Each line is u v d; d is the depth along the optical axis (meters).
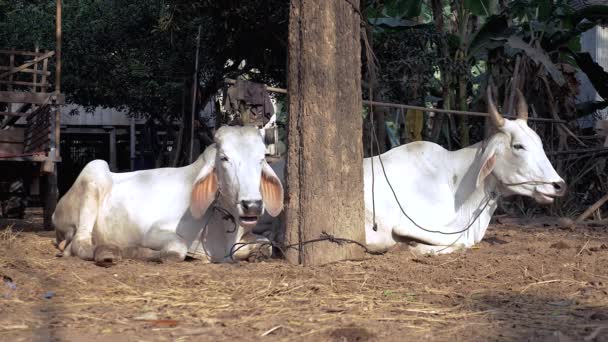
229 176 5.61
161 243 6.00
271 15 12.66
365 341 3.60
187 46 14.81
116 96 17.67
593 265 5.72
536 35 12.73
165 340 3.58
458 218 6.84
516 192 6.81
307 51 5.79
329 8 5.84
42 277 5.05
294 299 4.49
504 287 4.96
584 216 10.13
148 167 23.05
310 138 5.77
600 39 16.30
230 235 5.95
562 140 12.02
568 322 4.03
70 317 4.01
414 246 6.62
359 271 5.32
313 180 5.76
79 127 23.34
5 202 10.95
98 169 6.38
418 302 4.46
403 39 12.54
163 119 18.69
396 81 12.30
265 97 7.78
